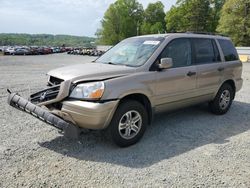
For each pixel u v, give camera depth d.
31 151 4.23
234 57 6.93
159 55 5.00
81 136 4.90
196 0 71.12
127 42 5.82
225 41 6.80
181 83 5.31
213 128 5.60
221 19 52.81
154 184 3.38
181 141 4.84
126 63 5.04
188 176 3.59
